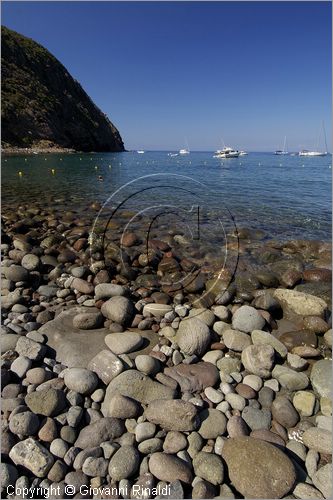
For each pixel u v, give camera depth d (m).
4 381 2.90
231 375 3.13
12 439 2.41
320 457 2.42
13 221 8.45
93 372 3.02
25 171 22.39
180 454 2.38
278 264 5.97
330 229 8.85
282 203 12.76
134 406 2.66
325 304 4.22
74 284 4.73
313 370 3.17
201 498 2.12
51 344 3.51
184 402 2.64
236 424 2.58
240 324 3.71
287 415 2.71
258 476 2.21
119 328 3.77
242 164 44.34
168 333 3.69
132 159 50.56
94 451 2.36
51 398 2.67
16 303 4.27
